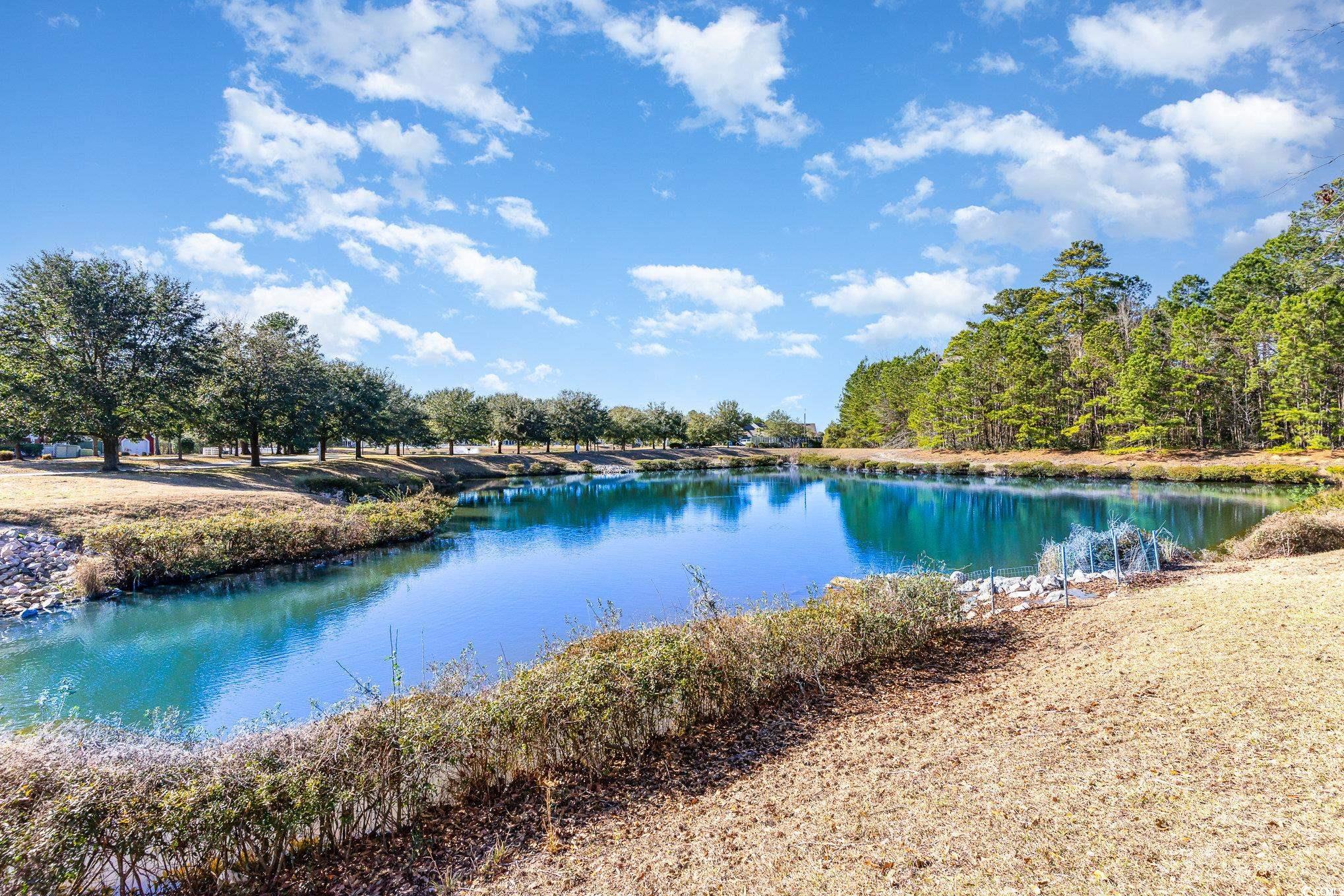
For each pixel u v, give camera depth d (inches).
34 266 1117.7
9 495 869.8
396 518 1109.1
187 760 220.8
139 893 194.7
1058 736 243.9
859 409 4089.6
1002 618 462.9
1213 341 2096.5
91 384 1110.4
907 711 300.7
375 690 296.8
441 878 201.2
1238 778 191.9
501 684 288.4
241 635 606.5
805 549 1072.2
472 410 2785.4
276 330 1699.1
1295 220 1599.4
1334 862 147.7
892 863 178.7
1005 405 2800.2
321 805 208.1
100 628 612.4
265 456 2321.6
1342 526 643.5
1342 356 1647.4
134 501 903.7
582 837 218.4
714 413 4126.5
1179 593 454.0
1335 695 234.1
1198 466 1897.1
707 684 303.7
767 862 189.6
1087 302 3009.4
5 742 220.7
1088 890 153.6
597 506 1713.8
